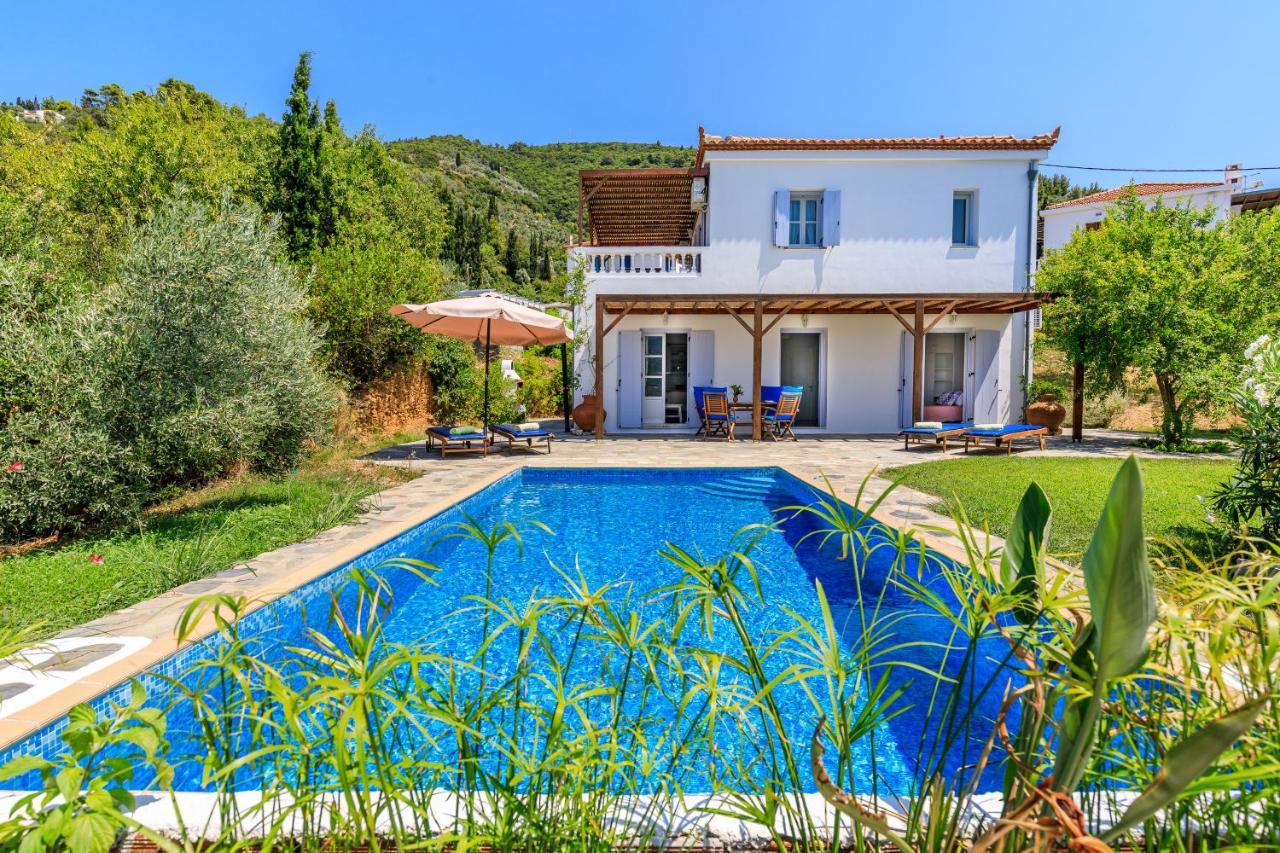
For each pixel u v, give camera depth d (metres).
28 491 5.15
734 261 14.12
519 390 19.47
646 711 2.89
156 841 1.10
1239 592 1.22
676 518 7.38
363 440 12.82
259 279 6.65
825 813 1.63
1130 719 1.31
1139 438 13.07
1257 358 4.09
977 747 2.70
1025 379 14.27
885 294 12.17
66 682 2.80
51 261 7.28
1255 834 1.28
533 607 1.47
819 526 6.89
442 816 1.57
